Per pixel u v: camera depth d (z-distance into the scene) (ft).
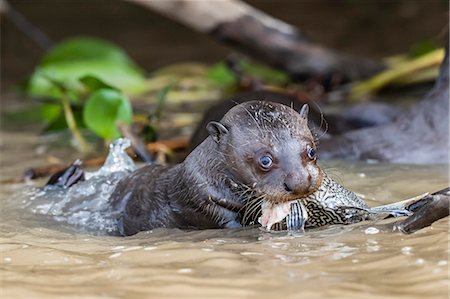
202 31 58.59
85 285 20.51
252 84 56.18
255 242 24.35
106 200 30.37
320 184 25.18
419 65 54.60
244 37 58.75
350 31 79.25
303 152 25.52
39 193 32.17
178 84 65.05
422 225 23.81
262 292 19.30
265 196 25.38
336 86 59.62
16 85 61.82
